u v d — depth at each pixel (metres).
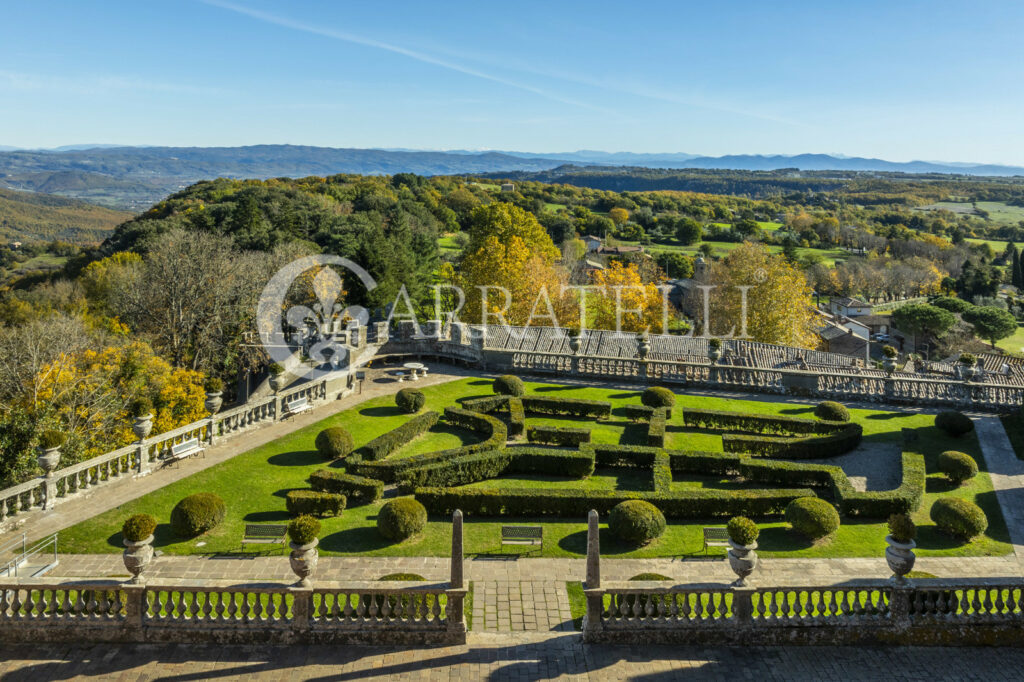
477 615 20.38
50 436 24.86
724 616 19.11
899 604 19.06
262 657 18.16
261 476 29.39
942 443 34.81
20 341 47.38
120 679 17.19
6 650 18.11
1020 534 26.22
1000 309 106.69
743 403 40.75
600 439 34.81
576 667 17.94
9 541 23.00
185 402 47.03
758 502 26.89
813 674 17.83
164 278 61.47
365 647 18.69
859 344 95.25
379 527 24.78
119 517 25.14
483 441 33.81
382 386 42.34
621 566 23.28
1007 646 19.05
